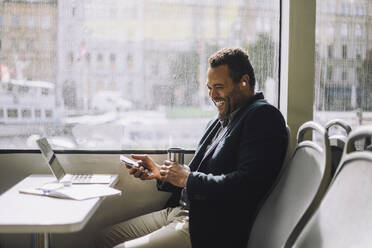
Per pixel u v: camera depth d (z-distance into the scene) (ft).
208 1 7.14
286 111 7.02
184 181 5.27
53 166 5.93
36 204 4.69
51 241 7.16
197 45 7.16
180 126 7.22
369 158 3.29
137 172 5.86
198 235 5.14
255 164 4.87
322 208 3.82
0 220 4.01
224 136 5.43
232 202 5.19
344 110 7.45
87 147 7.11
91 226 7.22
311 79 6.98
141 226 6.45
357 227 3.21
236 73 5.44
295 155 4.94
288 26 6.93
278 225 4.59
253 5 7.23
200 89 7.20
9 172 7.02
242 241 5.20
